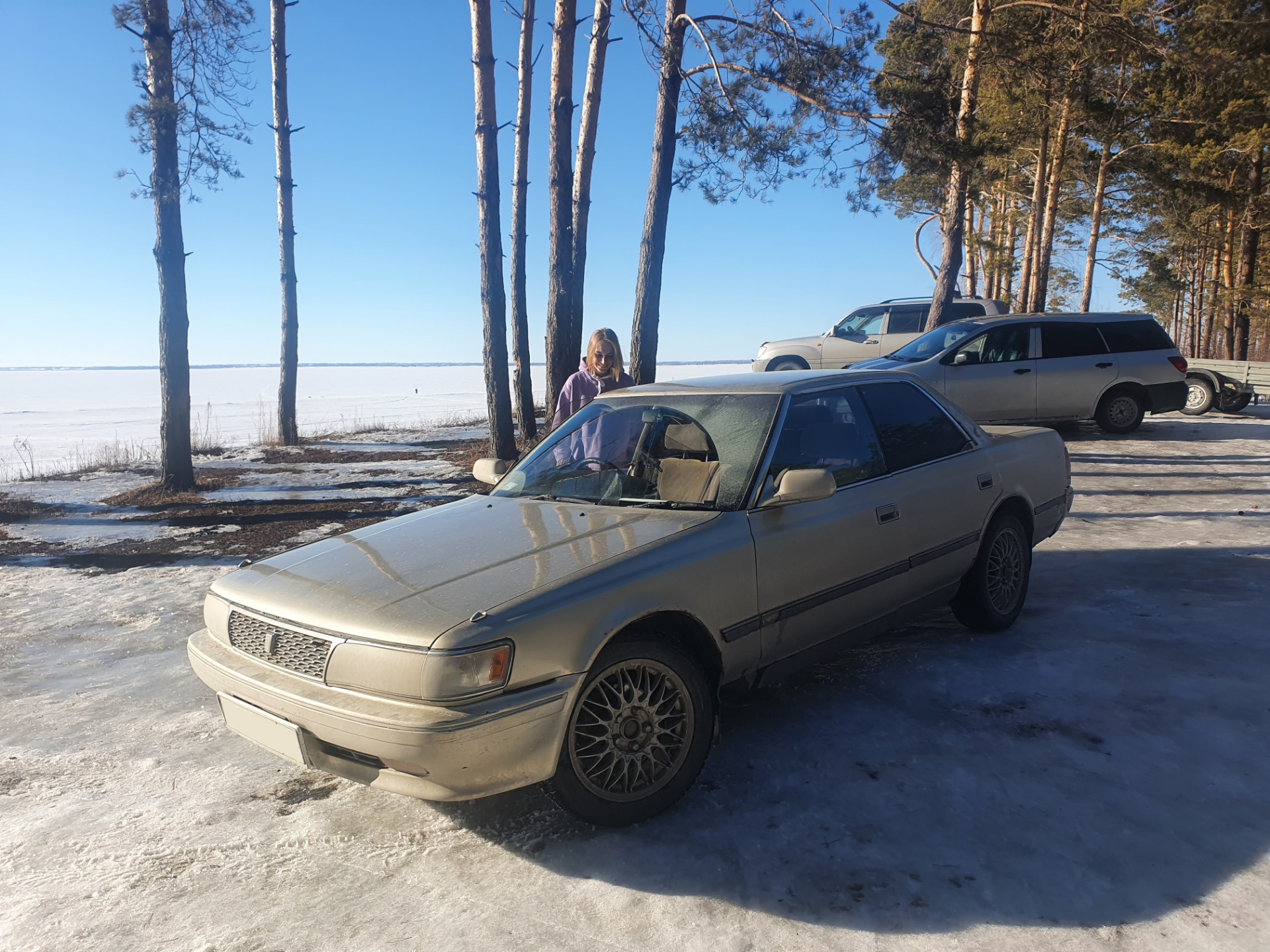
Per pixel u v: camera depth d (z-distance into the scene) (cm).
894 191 2216
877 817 293
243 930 247
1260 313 3416
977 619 475
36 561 801
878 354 1717
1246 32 1622
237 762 366
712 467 370
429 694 255
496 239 1299
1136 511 824
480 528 353
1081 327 1298
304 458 1570
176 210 1151
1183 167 2756
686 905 250
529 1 1590
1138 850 267
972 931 233
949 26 1412
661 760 301
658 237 1266
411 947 236
